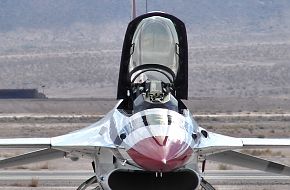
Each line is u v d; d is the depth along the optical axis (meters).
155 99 69.31
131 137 65.44
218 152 72.81
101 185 68.69
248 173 133.38
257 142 72.94
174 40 74.81
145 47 75.06
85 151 70.62
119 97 74.50
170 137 64.38
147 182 65.31
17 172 134.62
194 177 65.31
